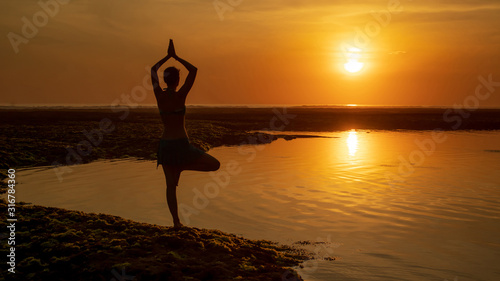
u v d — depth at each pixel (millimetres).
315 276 5797
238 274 5473
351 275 5852
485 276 5875
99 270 5363
